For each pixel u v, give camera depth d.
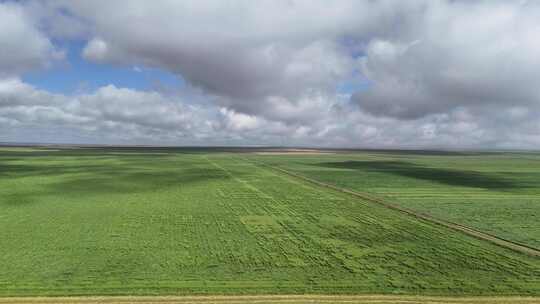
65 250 28.39
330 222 39.53
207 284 22.16
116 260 26.27
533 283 23.03
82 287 21.33
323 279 23.30
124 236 32.62
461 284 22.77
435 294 21.28
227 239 32.38
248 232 34.94
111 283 22.00
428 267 25.77
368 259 27.45
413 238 33.47
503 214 44.28
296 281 22.89
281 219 40.69
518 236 34.44
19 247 28.98
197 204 48.66
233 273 24.11
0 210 43.06
